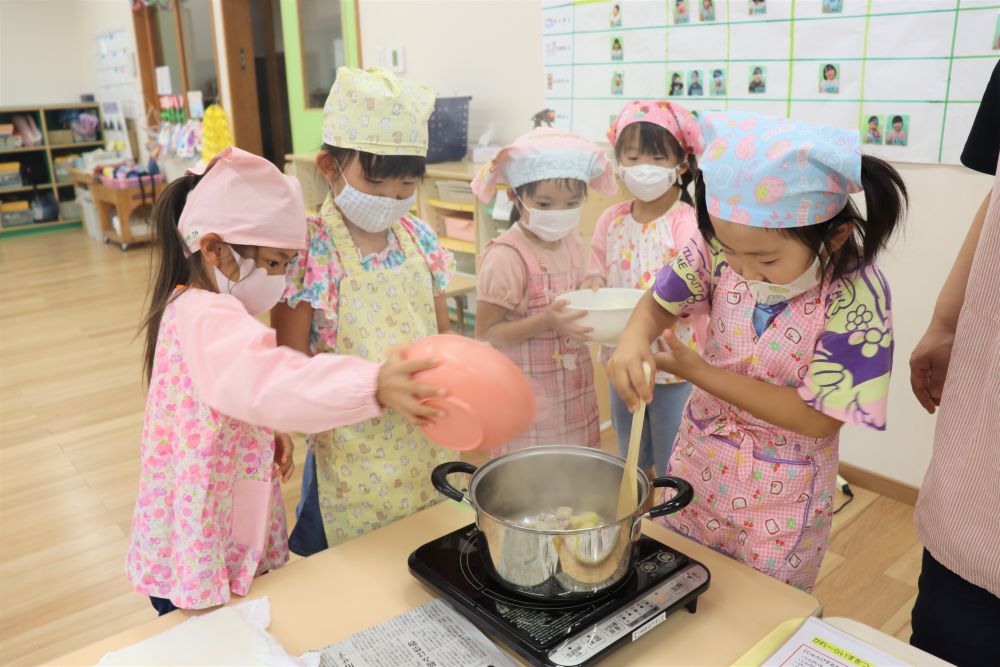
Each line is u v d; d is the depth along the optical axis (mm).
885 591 1871
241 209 866
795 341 947
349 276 1169
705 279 1027
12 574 2088
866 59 2045
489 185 1601
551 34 2848
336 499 1210
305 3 4113
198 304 870
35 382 3494
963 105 1902
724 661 766
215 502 908
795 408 935
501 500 936
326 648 785
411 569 885
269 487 964
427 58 3502
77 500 2473
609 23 2633
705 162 863
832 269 895
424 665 757
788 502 998
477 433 749
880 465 2316
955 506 881
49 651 1783
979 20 1828
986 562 849
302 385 790
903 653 765
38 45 7238
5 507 2438
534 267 1543
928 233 2055
